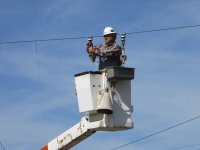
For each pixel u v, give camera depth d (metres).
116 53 10.50
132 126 10.19
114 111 10.09
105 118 10.08
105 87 10.10
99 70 10.33
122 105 10.16
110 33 10.52
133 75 10.16
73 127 11.14
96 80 10.15
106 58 10.51
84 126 10.70
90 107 10.07
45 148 11.78
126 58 10.46
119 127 10.11
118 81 10.18
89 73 10.11
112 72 10.02
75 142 11.30
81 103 10.22
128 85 10.26
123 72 10.09
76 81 10.29
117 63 10.58
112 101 10.07
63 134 11.44
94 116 10.27
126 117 10.16
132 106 10.26
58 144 11.56
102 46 10.57
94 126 10.22
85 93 10.16
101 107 9.84
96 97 10.10
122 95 10.19
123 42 10.55
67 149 11.58
